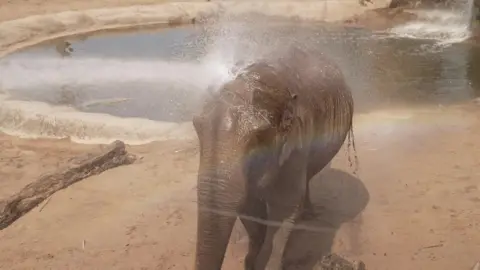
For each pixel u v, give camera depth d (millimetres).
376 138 9219
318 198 7184
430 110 10609
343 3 19875
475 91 11766
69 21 18125
